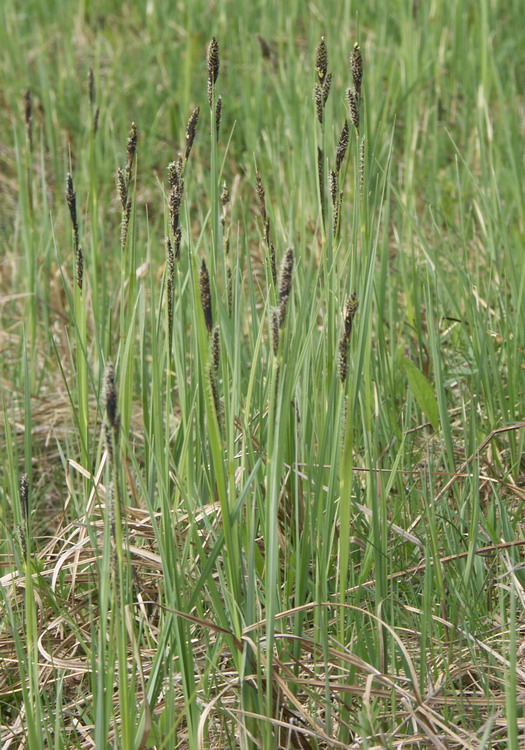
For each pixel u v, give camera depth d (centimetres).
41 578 108
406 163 184
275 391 93
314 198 155
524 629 107
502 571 108
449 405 133
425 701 99
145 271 168
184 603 99
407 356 139
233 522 96
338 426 99
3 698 107
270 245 102
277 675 98
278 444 93
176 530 106
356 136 101
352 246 101
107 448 89
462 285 135
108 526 92
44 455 139
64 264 179
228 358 100
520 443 119
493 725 99
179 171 98
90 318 162
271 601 94
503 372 129
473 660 100
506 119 176
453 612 105
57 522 131
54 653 105
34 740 96
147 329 150
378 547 102
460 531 112
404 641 106
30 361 158
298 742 98
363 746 94
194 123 100
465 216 175
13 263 184
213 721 101
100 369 114
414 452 123
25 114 166
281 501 109
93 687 98
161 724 97
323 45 99
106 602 93
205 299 92
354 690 98
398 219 166
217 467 94
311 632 106
